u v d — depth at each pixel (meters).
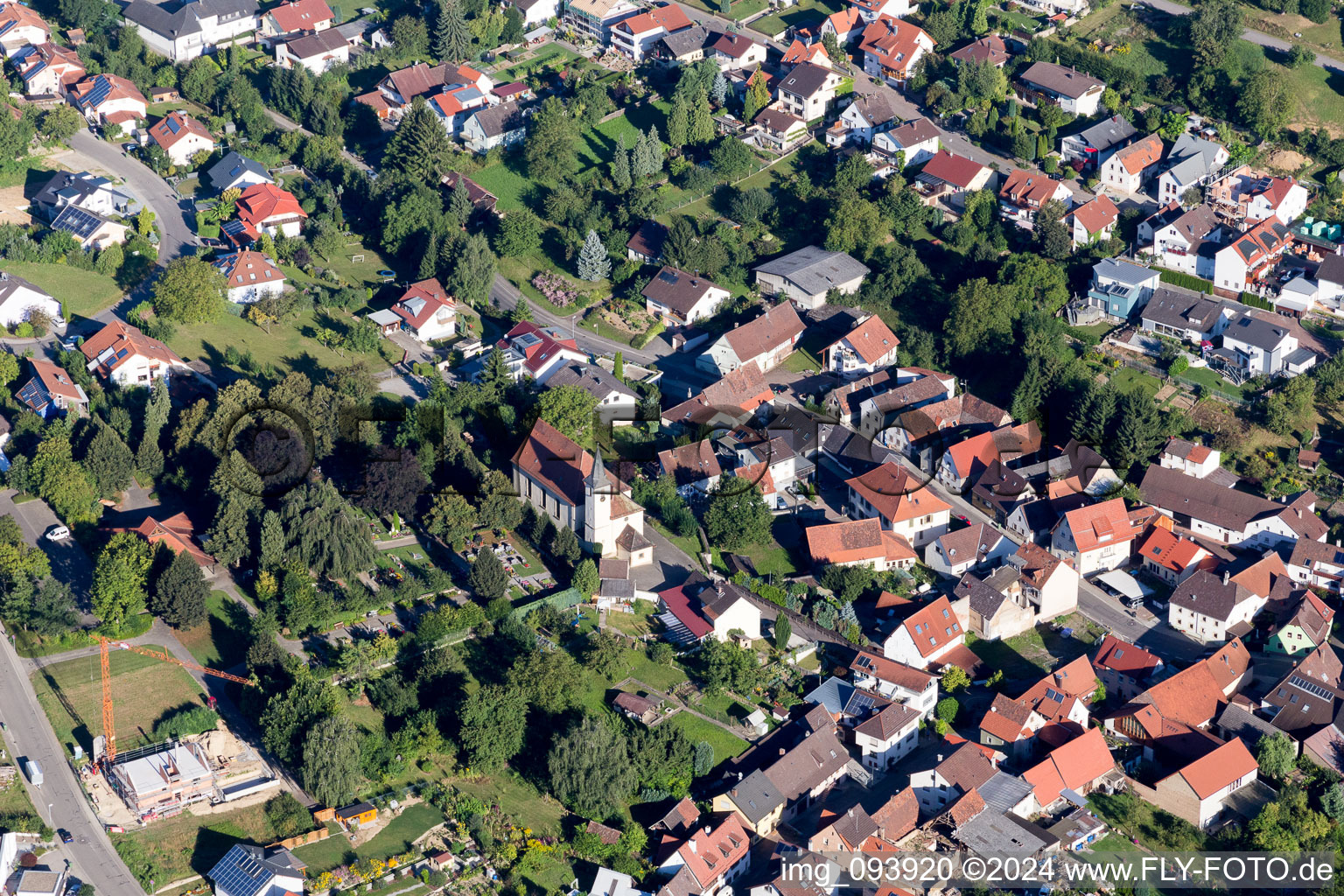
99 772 194.88
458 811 194.75
